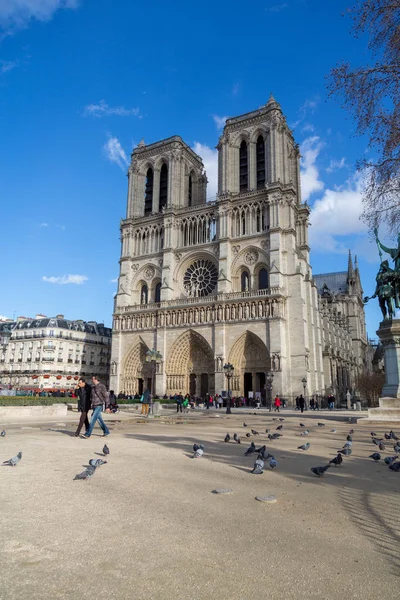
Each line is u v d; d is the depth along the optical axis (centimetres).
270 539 828
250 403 8212
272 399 7962
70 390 10838
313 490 1221
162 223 10556
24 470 1413
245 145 10181
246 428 3384
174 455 1786
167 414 5888
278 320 8262
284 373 8131
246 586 641
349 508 1042
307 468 1555
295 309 8525
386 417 4000
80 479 1287
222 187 9844
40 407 4322
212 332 8925
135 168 11369
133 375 9912
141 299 10575
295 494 1170
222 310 8862
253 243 9131
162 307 9644
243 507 1035
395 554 768
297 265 8738
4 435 2252
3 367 12450
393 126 2152
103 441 2222
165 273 9944
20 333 12444
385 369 4306
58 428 3011
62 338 12206
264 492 1187
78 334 12706
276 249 8706
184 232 10275
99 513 968
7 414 4056
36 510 981
